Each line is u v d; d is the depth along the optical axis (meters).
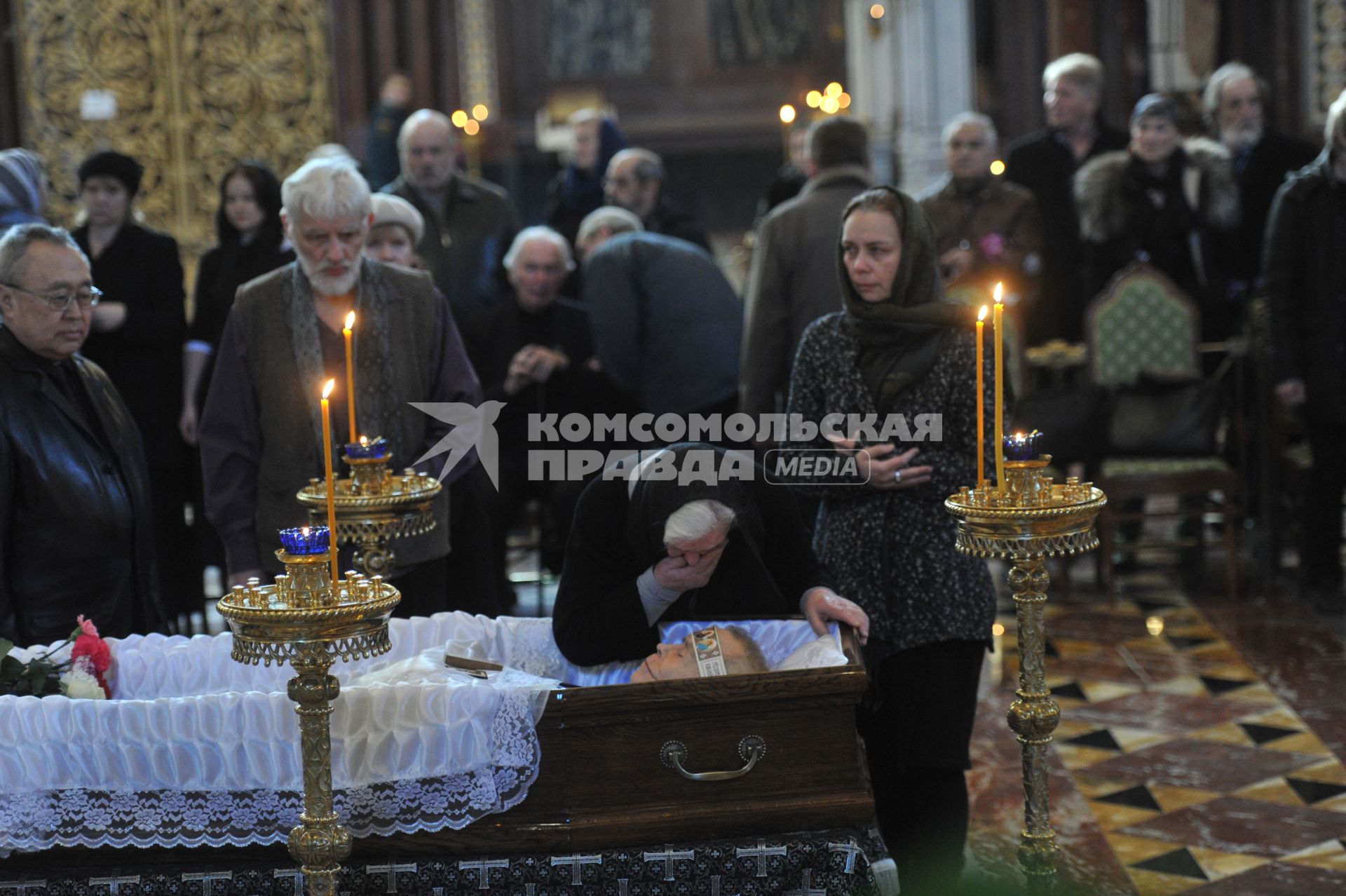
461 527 4.06
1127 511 6.95
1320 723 4.59
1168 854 3.68
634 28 12.29
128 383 5.40
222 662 3.00
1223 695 4.91
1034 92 10.53
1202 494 6.42
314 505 2.93
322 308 3.60
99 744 2.50
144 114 11.41
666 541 2.69
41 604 3.35
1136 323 6.47
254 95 11.40
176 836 2.52
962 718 3.19
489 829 2.54
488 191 6.30
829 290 4.41
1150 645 5.51
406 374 3.63
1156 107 6.64
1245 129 7.14
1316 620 5.74
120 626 3.49
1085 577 6.61
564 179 8.24
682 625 2.94
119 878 2.50
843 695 2.55
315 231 3.46
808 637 2.89
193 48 11.35
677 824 2.53
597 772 2.54
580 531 2.91
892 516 3.22
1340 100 5.59
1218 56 9.54
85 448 3.41
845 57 12.15
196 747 2.50
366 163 9.89
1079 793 4.11
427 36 11.59
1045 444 6.12
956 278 5.92
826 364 3.30
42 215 5.41
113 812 2.52
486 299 6.14
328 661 2.18
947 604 3.14
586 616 2.87
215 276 5.59
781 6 12.20
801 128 10.98
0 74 11.26
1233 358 6.54
